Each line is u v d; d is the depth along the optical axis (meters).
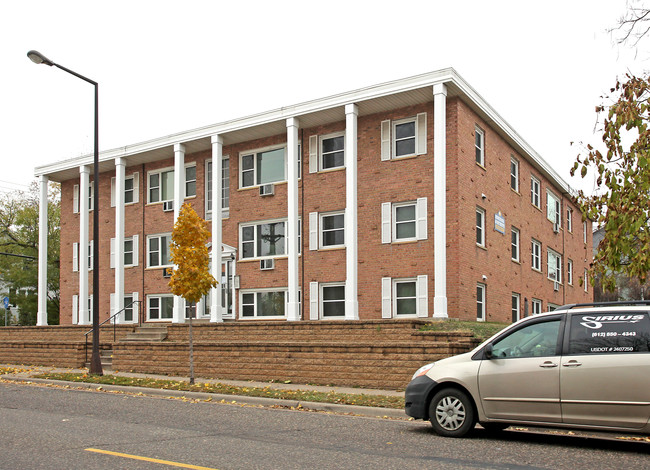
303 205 25.67
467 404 9.48
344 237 24.83
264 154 27.45
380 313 23.44
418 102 23.20
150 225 30.30
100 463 7.48
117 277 29.17
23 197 47.06
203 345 18.91
